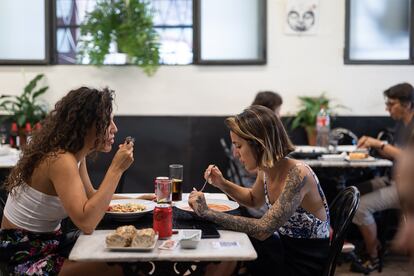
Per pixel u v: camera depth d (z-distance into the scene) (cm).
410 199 65
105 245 173
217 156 439
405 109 356
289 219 210
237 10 432
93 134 200
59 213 201
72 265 194
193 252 169
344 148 389
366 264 360
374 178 379
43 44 430
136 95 436
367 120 439
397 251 69
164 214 183
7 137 426
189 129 438
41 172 194
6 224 204
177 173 238
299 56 436
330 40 435
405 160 66
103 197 186
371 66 438
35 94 423
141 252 168
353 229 418
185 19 437
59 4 433
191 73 436
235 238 186
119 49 425
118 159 194
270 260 214
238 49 435
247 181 309
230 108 439
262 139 204
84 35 420
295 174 201
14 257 198
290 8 430
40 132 201
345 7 431
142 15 414
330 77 438
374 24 435
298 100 439
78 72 432
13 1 426
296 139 434
